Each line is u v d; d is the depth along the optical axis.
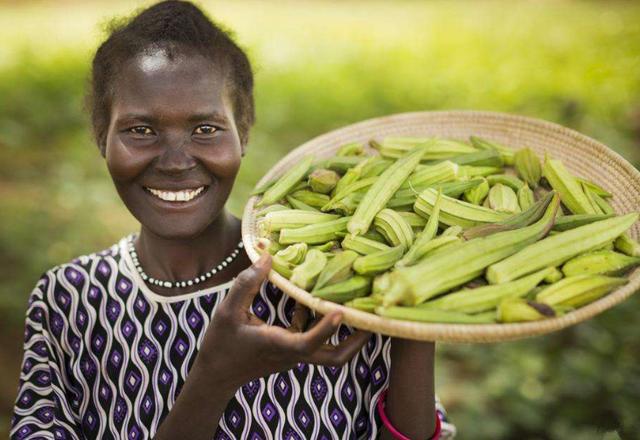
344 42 10.52
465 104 8.12
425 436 1.86
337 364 1.54
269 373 1.60
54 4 14.05
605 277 1.65
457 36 10.63
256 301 1.90
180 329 1.92
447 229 1.90
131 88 1.76
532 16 11.82
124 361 1.93
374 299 1.59
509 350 4.47
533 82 8.38
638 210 1.91
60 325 2.00
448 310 1.61
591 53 9.43
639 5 12.35
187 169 1.77
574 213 2.01
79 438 1.96
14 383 4.49
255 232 1.94
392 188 2.03
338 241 1.93
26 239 5.74
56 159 7.32
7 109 8.26
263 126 7.64
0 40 11.02
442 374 4.39
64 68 9.41
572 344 4.46
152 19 1.79
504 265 1.71
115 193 6.60
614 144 6.56
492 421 4.00
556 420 3.92
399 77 8.89
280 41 10.57
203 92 1.77
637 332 4.29
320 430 1.86
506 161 2.24
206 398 1.66
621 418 3.32
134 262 1.98
